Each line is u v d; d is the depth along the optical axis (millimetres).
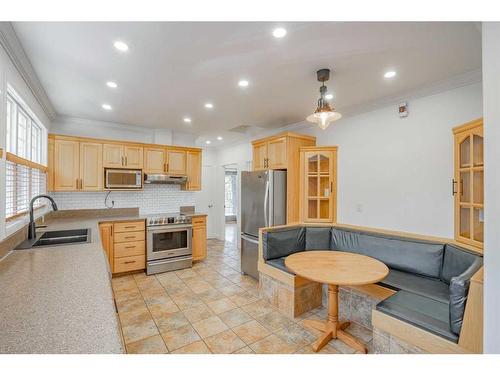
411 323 1606
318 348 1982
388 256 2662
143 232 3717
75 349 782
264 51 1924
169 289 3154
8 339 824
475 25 1569
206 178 6352
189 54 1964
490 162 1106
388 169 2941
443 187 2490
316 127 3791
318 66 2158
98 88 2633
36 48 1864
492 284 1098
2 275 1406
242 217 3871
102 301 1105
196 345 2037
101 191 3959
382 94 2789
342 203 3451
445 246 2328
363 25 1598
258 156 4000
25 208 2398
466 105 2340
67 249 1953
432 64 2113
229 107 3262
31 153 2732
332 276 1938
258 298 2918
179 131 4676
